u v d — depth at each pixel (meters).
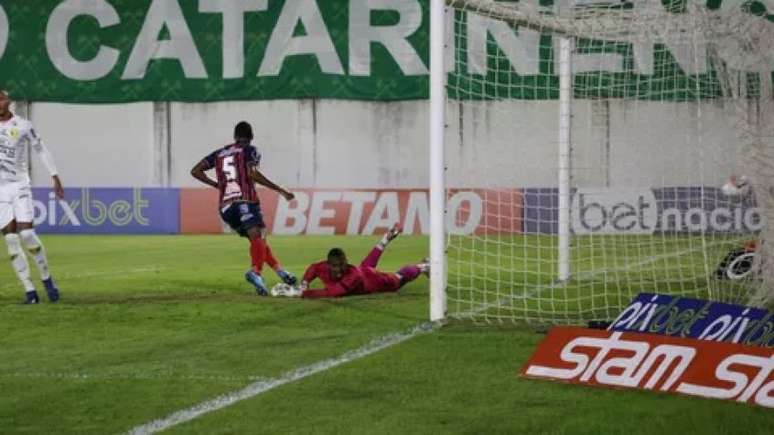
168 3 49.97
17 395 12.39
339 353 14.90
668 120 41.47
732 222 28.20
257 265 22.27
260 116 50.44
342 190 46.91
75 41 50.53
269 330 17.41
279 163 50.44
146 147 50.88
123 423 10.92
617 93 40.31
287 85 49.47
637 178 43.28
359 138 50.09
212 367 14.02
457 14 44.41
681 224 39.81
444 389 12.36
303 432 10.39
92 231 47.84
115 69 50.41
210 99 49.97
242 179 22.34
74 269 29.80
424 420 10.84
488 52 45.00
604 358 12.75
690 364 12.16
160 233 47.47
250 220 22.20
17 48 50.69
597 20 22.19
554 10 22.20
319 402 11.74
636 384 12.24
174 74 50.16
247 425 10.72
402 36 48.91
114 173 51.22
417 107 49.72
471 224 44.53
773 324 13.48
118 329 17.81
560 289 23.34
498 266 28.94
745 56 20.86
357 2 48.97
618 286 22.16
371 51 49.06
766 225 20.11
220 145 50.56
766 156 20.33
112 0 50.19
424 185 49.88
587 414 11.03
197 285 24.67
